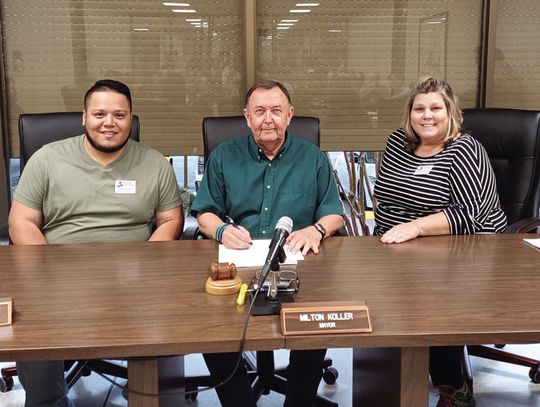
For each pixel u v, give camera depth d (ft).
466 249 5.69
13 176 10.12
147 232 7.16
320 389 7.27
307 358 5.48
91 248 5.82
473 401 6.14
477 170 6.61
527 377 7.57
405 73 10.46
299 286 4.55
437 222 6.30
